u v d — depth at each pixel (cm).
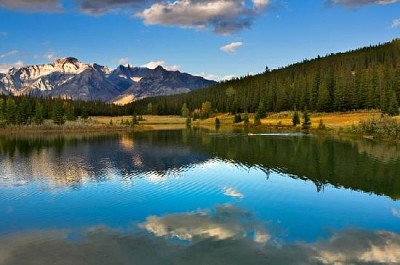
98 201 3831
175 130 16488
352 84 17625
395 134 10069
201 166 6012
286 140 10362
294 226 3027
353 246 2609
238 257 2428
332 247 2592
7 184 4662
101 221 3178
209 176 5138
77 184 4647
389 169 5559
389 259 2394
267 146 8900
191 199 3906
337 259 2397
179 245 2627
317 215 3328
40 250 2559
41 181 4838
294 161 6456
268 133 13125
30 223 3136
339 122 14900
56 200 3881
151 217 3284
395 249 2555
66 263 2358
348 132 12062
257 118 17488
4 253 2514
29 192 4234
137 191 4269
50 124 18112
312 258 2408
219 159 6825
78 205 3681
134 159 6900
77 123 18525
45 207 3622
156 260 2394
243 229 2953
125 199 3912
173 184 4625
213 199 3903
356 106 17425
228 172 5441
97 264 2344
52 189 4378
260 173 5347
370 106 17175
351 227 3008
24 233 2895
